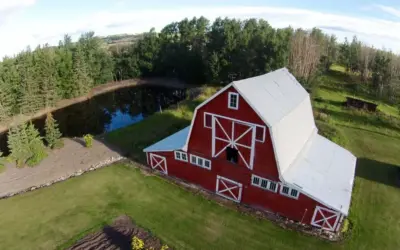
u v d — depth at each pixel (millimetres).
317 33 87375
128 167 32906
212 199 27672
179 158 29422
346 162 29375
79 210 26219
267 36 67625
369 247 22672
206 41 79250
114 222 24797
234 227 24359
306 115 30172
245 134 24141
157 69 86750
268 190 24984
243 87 23609
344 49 86812
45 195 28344
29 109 58156
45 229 24062
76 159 35000
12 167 33469
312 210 23594
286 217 25141
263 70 62688
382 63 68188
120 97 75500
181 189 29016
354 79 74750
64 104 67188
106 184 29875
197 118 26203
